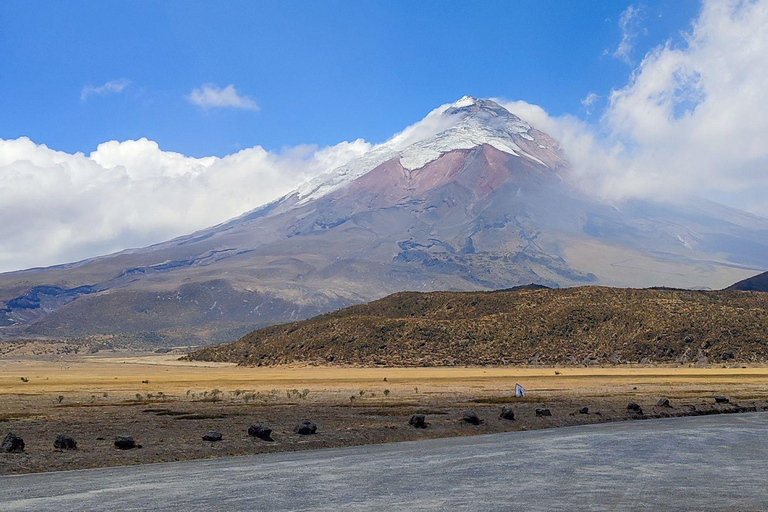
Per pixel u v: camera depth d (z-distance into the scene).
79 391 97.56
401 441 50.53
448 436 53.06
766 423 59.47
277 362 179.00
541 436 52.56
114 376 152.38
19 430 51.19
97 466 39.62
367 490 33.28
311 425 51.19
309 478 36.00
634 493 32.50
